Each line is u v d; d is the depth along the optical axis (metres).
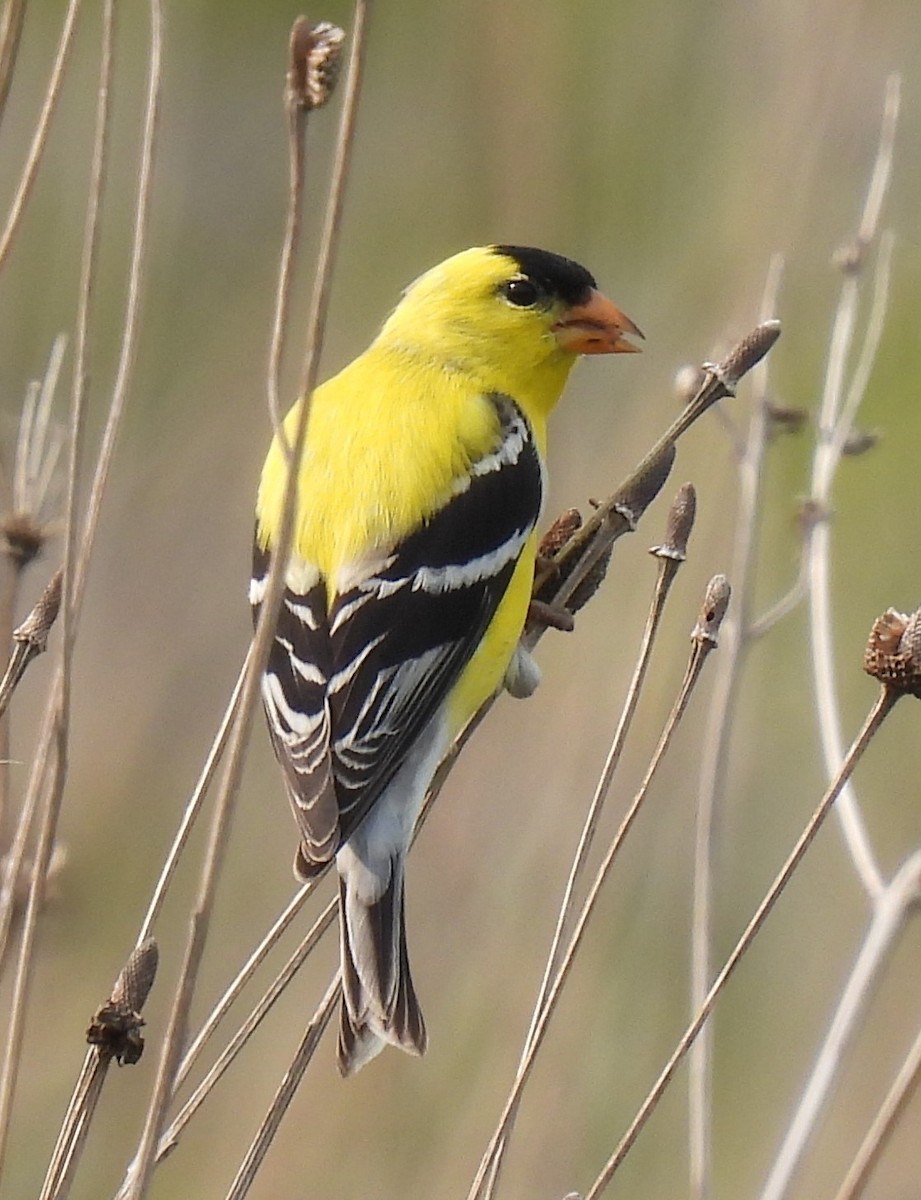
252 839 9.80
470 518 6.93
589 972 9.03
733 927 9.83
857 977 5.62
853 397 7.12
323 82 4.32
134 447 10.52
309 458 7.02
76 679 9.98
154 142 5.25
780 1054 9.59
